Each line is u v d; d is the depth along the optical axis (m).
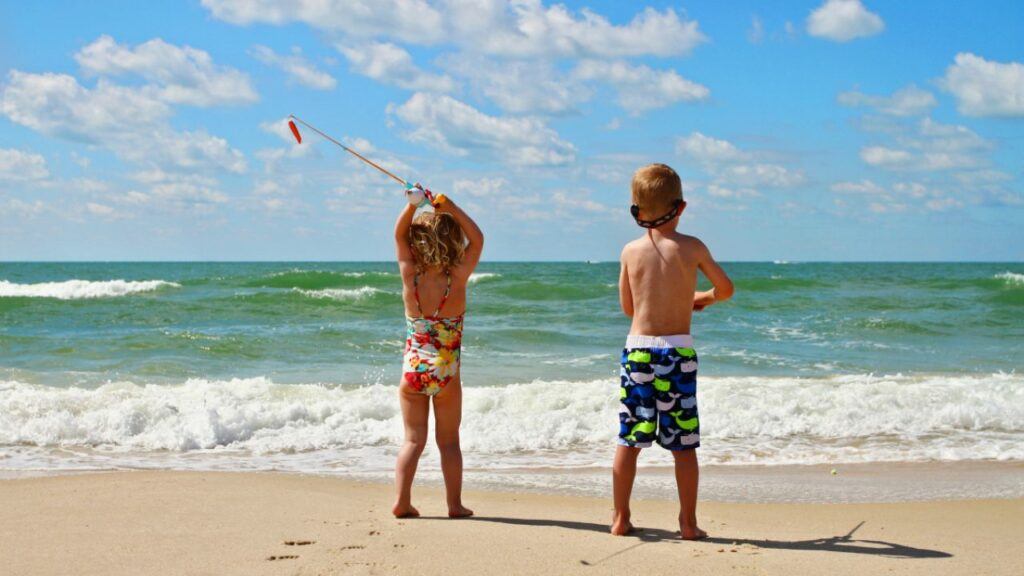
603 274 43.75
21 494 4.23
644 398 3.53
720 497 4.79
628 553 3.20
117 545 3.21
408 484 3.86
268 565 2.93
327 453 6.12
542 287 23.02
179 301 18.33
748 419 7.12
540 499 4.61
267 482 4.78
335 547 3.19
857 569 3.04
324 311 17.36
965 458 6.08
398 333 13.42
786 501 4.70
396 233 3.94
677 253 3.54
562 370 10.60
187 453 6.07
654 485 5.11
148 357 10.84
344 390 8.65
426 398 3.96
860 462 5.93
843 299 21.78
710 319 17.55
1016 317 17.52
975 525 4.00
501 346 12.93
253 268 80.06
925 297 22.52
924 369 11.27
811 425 7.07
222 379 9.52
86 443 6.26
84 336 12.74
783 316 18.12
